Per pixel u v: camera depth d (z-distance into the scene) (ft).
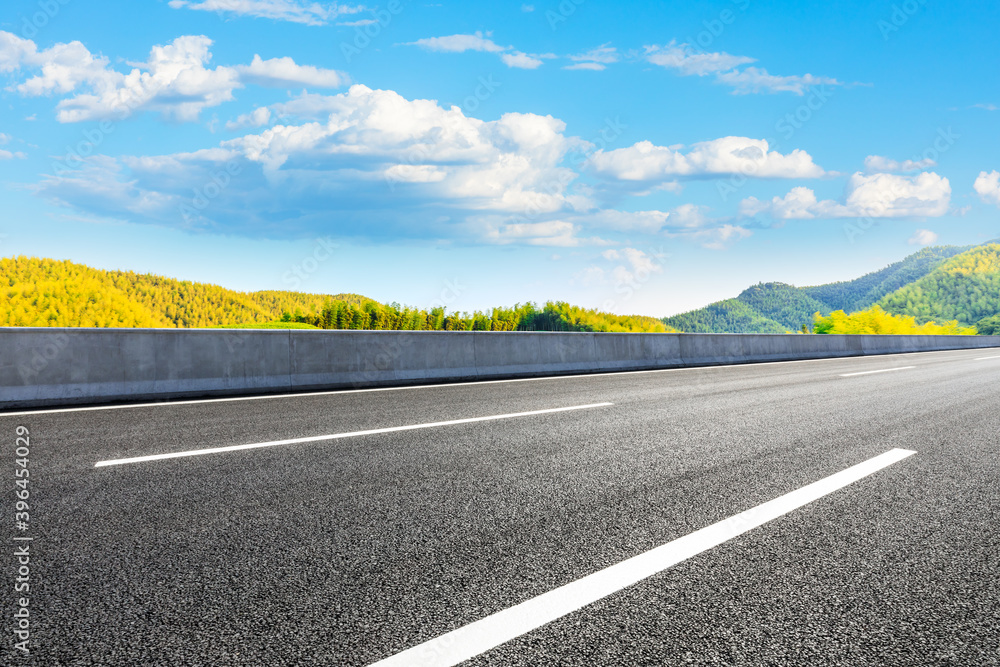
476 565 8.39
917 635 6.71
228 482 12.32
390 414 21.03
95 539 9.20
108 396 23.72
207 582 7.79
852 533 9.82
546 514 10.57
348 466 13.69
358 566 8.32
